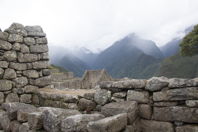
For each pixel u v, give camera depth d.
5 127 4.86
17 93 7.39
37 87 7.96
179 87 3.87
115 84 4.73
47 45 8.50
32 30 8.11
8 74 7.23
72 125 3.49
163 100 4.06
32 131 4.02
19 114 4.51
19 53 7.61
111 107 4.27
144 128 4.32
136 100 4.42
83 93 5.75
